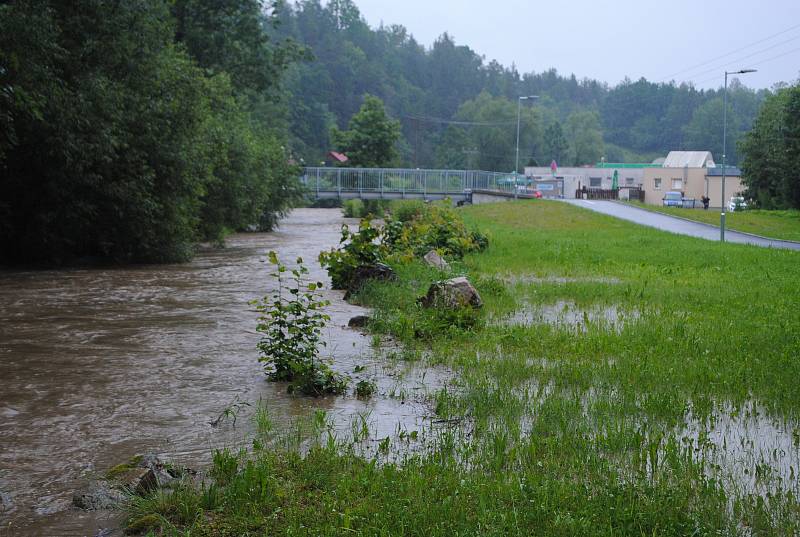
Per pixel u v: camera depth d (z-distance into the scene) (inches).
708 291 647.1
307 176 2807.6
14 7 754.8
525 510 194.7
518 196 2637.8
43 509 203.8
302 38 6707.7
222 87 1619.1
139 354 401.1
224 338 447.8
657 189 3604.8
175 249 1007.0
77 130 863.1
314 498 203.5
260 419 277.9
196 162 1059.9
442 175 2950.3
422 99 6811.0
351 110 6186.0
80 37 915.4
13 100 750.5
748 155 2790.4
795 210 2368.4
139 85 978.7
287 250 1238.9
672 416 284.2
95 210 928.3
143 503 200.5
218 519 192.1
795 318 510.3
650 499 201.5
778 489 209.9
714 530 185.5
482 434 260.5
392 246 839.7
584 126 6811.0
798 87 2518.5
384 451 244.4
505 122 5841.5
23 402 306.8
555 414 279.9
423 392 327.6
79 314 536.1
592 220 1772.9
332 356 402.0
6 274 827.4
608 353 398.3
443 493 205.0
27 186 897.5
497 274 793.6
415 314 499.5
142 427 275.6
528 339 432.5
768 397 310.7
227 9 1804.9
